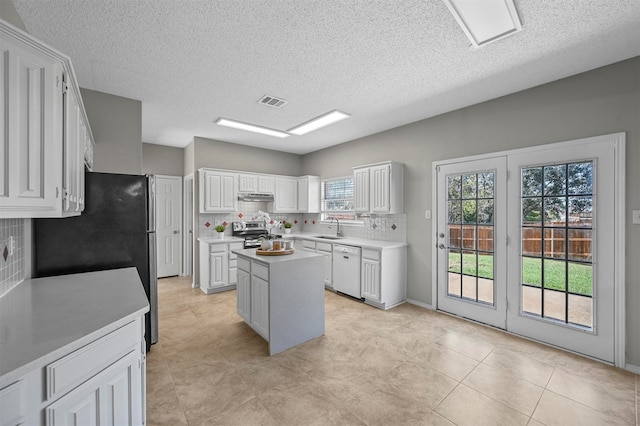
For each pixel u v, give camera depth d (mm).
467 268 3266
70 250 2180
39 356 894
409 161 3879
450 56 2234
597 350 2379
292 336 2617
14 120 1081
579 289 2484
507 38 1987
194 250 4695
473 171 3191
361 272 3842
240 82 2686
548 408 1802
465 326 3074
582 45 2061
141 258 2477
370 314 3438
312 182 5496
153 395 1927
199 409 1795
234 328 3045
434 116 3588
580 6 1666
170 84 2721
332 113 3504
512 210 2893
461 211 3318
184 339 2781
